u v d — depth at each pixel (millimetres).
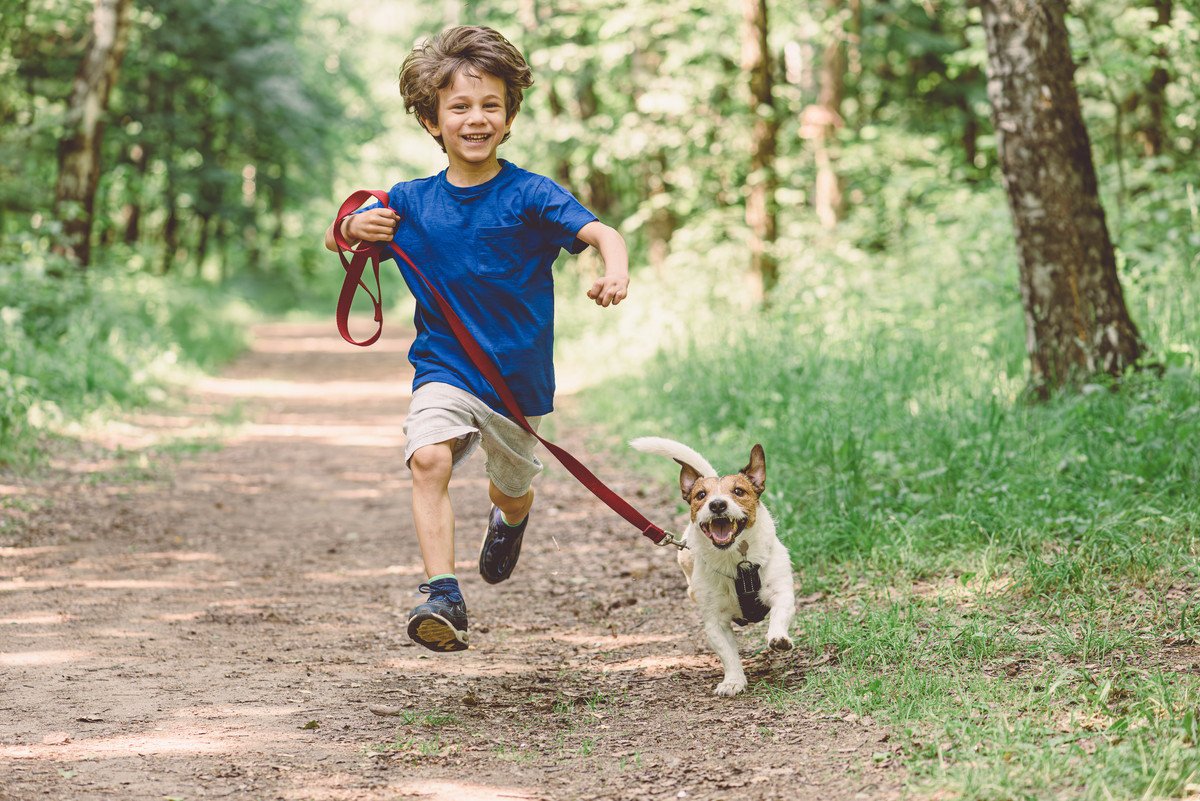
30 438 10609
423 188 4020
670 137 17953
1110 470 6098
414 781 3354
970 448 6578
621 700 4258
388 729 3898
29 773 3354
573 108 23547
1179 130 14586
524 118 19766
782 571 4277
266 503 9391
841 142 18344
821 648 4629
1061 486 5996
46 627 5367
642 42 18047
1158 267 9062
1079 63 12195
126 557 7152
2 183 19219
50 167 23172
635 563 6789
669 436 10266
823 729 3686
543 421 13141
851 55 20781
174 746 3668
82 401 12930
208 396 16844
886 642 4484
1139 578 4859
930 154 18234
